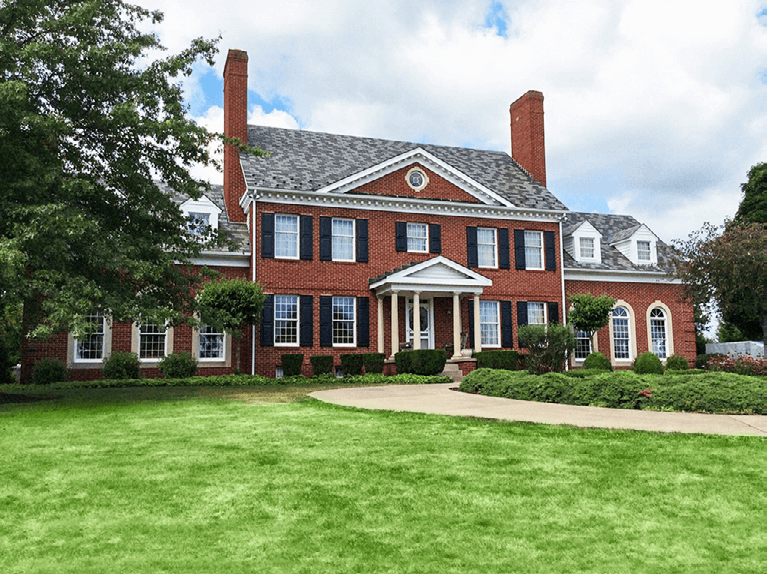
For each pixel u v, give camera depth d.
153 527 5.08
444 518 5.34
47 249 12.74
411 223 26.52
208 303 21.00
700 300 22.75
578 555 4.50
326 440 8.77
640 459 7.57
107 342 22.39
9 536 4.87
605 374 14.39
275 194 24.42
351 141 29.64
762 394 11.76
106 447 8.23
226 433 9.33
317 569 4.21
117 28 15.72
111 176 15.51
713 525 5.20
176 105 15.23
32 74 13.50
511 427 9.95
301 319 24.39
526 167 31.62
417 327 24.17
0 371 22.78
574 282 29.14
